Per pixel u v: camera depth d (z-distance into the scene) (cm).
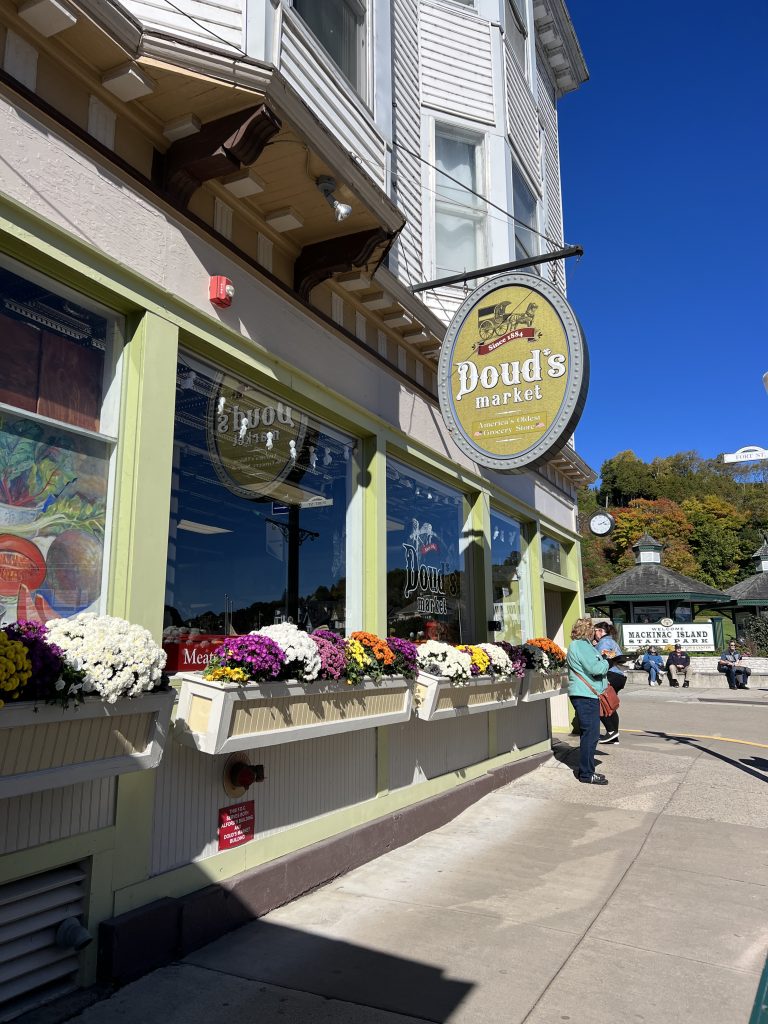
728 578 5594
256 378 493
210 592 447
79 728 288
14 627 277
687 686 2459
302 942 376
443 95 889
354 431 612
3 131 322
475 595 823
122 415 388
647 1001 321
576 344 602
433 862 516
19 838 296
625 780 786
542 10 1155
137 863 348
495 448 623
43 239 338
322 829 484
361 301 622
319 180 461
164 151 417
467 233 896
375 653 499
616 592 3188
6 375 338
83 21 339
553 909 426
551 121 1248
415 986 330
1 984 292
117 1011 302
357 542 609
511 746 819
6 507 332
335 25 598
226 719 366
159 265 404
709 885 469
